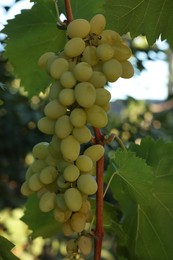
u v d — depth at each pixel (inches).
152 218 28.1
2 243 25.3
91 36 22.2
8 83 63.1
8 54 31.7
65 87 21.5
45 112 21.7
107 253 68.9
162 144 28.3
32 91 32.4
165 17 30.2
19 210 91.0
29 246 87.4
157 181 27.5
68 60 22.3
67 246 23.7
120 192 29.9
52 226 30.5
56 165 22.7
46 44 31.3
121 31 30.5
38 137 76.2
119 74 22.0
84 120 21.2
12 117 73.6
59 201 21.9
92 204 28.1
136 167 25.6
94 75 21.6
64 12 30.4
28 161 84.9
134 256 29.5
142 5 29.7
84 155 22.2
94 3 30.1
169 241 28.0
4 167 80.7
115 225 30.0
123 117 69.3
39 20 30.8
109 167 29.7
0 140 76.6
